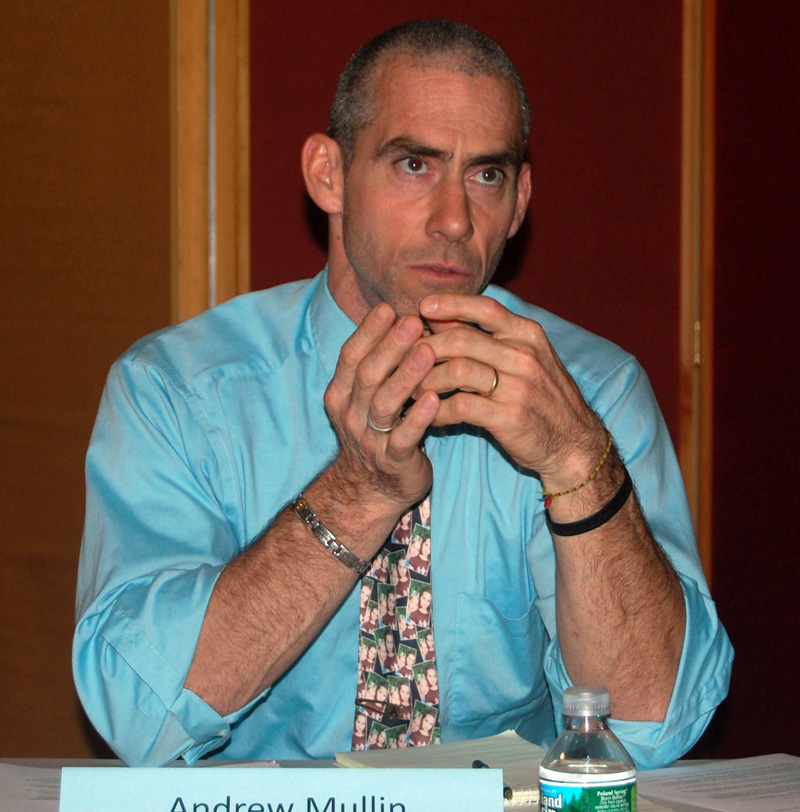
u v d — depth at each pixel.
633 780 1.16
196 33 3.34
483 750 1.57
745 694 3.84
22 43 3.63
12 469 3.66
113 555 1.84
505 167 1.89
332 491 1.68
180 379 2.05
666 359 3.94
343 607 1.94
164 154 3.37
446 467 2.07
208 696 1.67
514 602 2.07
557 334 2.34
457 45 1.88
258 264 3.47
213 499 2.01
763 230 3.71
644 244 3.90
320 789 1.16
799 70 3.51
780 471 3.65
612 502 1.71
